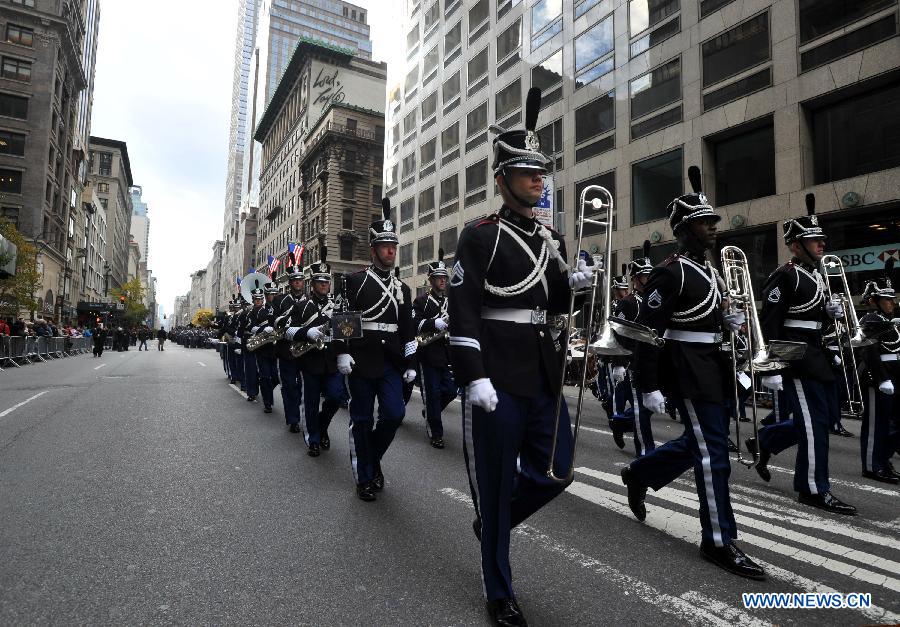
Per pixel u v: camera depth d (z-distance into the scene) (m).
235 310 14.06
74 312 57.69
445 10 31.69
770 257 14.57
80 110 60.44
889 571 3.16
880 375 5.21
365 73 58.16
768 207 14.42
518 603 2.74
